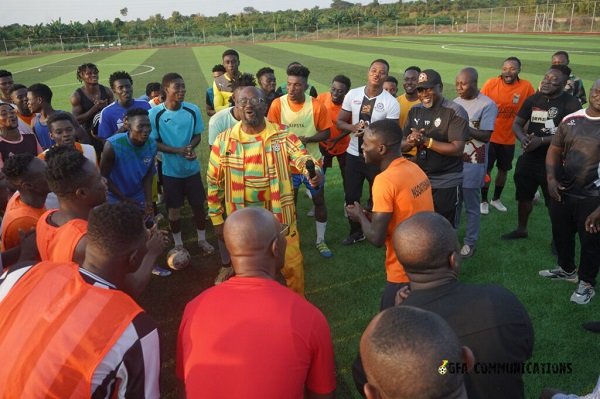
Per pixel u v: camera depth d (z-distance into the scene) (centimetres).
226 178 350
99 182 259
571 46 2783
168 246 549
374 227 292
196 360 170
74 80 2134
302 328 172
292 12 7138
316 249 533
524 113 504
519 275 452
